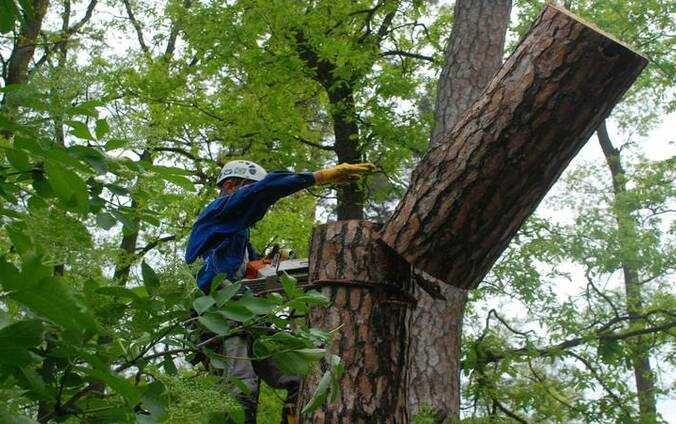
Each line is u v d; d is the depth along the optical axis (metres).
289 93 13.95
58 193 1.81
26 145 1.77
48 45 9.13
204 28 12.96
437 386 8.70
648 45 16.50
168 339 2.27
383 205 13.62
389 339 3.92
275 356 2.44
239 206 4.42
